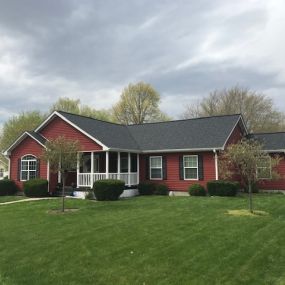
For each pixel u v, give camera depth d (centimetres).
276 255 840
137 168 2416
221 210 1446
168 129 2567
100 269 759
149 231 1072
